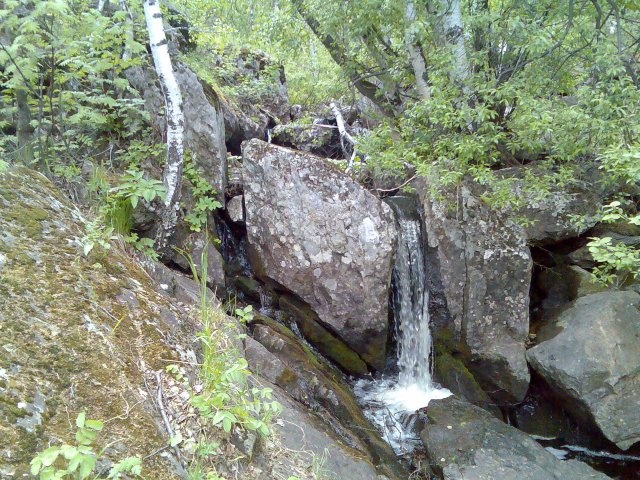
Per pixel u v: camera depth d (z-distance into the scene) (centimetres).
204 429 212
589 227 554
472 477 372
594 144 454
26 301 214
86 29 387
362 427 411
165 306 278
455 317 538
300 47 722
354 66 645
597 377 440
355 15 554
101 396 197
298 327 536
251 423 221
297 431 290
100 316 234
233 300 531
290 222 517
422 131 530
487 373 522
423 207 554
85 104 502
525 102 442
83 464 143
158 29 418
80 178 430
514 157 596
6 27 371
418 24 493
